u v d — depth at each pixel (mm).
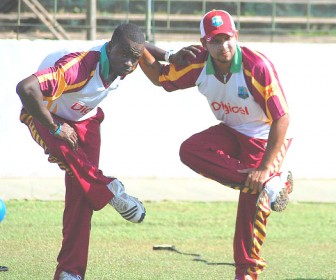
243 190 24094
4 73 45406
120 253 31203
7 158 45812
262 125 24094
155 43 45969
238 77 23000
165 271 28344
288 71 47406
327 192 44938
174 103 46812
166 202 41938
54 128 22406
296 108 47531
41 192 43031
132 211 23828
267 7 54312
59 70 21938
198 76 23734
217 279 27234
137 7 48281
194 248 32406
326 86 47594
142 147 46781
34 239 33062
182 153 24562
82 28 48406
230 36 22516
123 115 46500
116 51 22578
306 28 56125
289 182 24031
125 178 46594
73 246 24109
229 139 24516
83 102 23109
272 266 29609
